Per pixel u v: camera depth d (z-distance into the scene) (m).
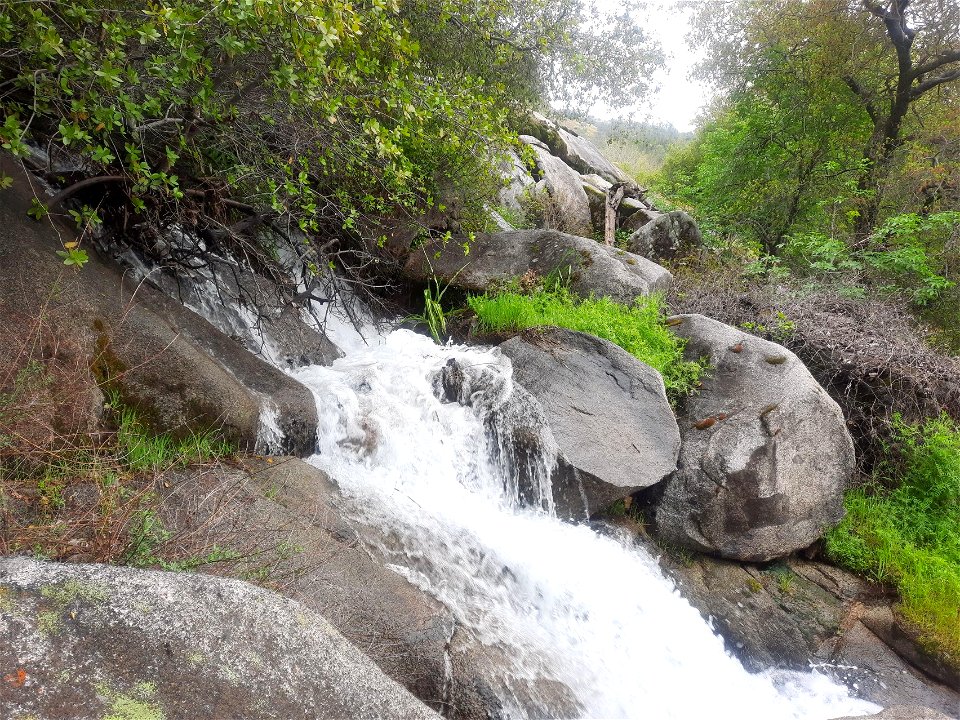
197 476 3.83
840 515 6.50
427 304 7.51
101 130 4.29
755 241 14.81
